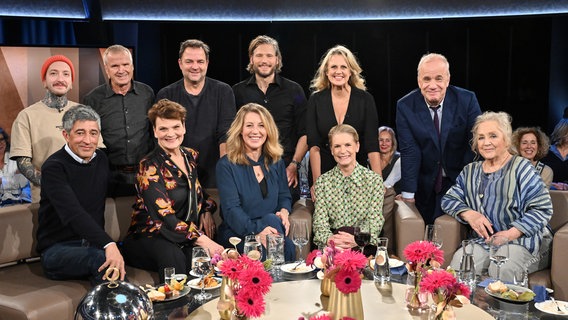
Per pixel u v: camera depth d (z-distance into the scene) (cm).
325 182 364
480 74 619
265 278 204
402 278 260
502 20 591
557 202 355
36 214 339
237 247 345
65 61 365
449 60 620
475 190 340
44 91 511
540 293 240
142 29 613
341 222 362
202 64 386
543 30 598
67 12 569
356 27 620
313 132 396
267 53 404
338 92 390
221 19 606
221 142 395
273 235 275
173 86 395
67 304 287
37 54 504
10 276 318
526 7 575
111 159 380
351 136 355
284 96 416
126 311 204
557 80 607
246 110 352
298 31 623
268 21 609
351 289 200
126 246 337
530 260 318
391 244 384
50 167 314
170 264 314
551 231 337
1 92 499
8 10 549
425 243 229
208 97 395
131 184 382
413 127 384
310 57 627
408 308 226
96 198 328
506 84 616
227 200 349
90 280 304
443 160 384
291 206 373
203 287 242
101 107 378
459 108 378
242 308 200
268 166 361
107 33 591
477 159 378
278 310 225
